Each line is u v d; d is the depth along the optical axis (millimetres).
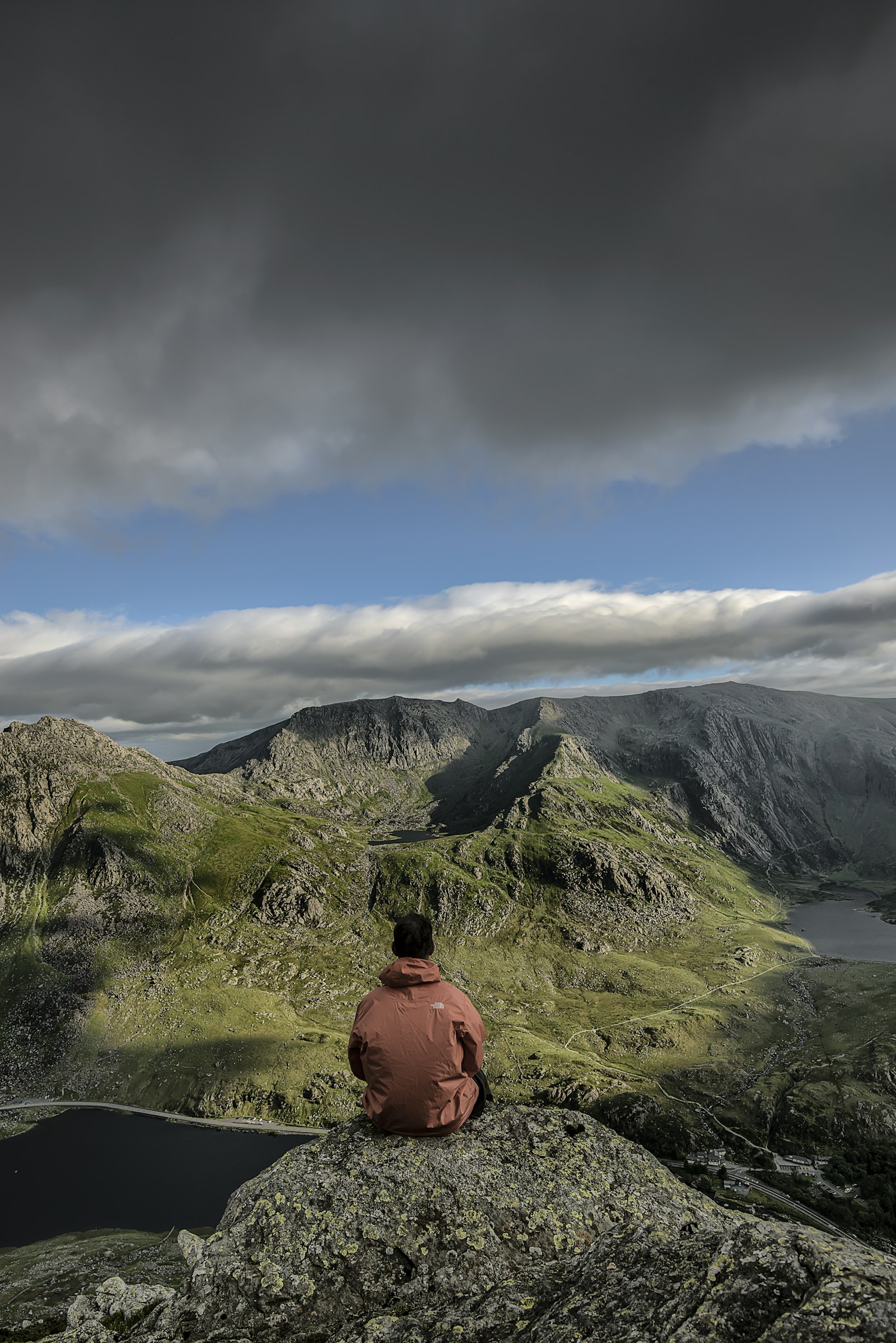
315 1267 2791
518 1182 3076
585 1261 2580
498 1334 2363
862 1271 1993
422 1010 3203
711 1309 2055
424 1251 2809
